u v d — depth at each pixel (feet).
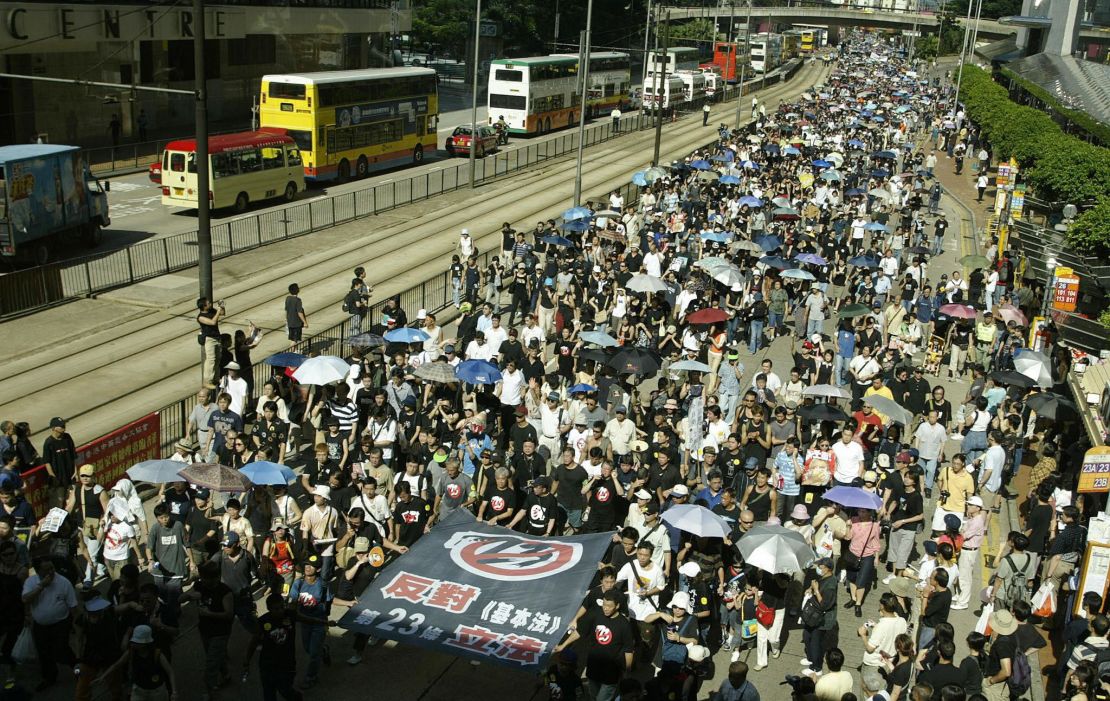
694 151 225.76
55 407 80.64
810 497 61.72
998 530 68.44
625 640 42.70
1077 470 69.05
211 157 143.84
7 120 180.04
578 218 127.13
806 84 478.59
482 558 45.75
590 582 44.57
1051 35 350.23
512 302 102.42
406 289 113.19
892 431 68.28
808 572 50.24
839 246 127.75
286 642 42.96
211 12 215.72
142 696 41.06
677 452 61.05
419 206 169.17
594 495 56.59
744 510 52.90
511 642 41.09
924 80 499.51
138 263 119.03
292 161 161.79
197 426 66.85
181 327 102.42
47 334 98.12
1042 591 55.47
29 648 44.27
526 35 394.32
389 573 44.91
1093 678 42.68
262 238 140.36
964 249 156.56
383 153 194.29
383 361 82.74
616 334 98.48
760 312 100.12
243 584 48.14
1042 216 163.22
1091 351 84.84
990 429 72.18
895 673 43.19
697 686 42.24
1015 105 225.97
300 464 70.33
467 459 62.03
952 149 271.69
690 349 86.43
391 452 65.72
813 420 76.54
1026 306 110.93
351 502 54.49
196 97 78.89
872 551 55.42
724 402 78.38
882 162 210.38
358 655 49.47
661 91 186.39
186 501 53.98
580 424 65.21
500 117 251.60
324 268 127.54
